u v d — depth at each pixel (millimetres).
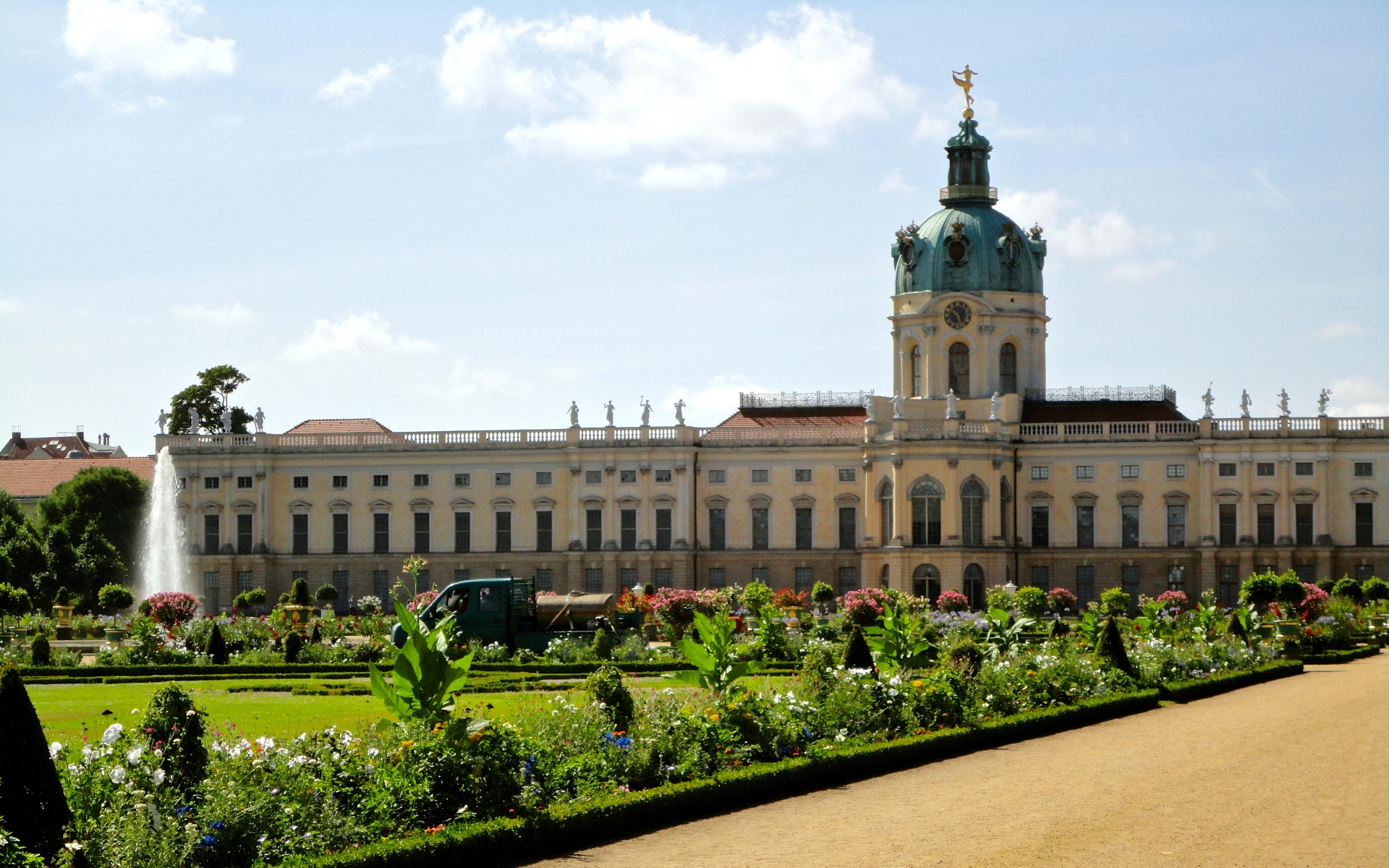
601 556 131875
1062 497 129625
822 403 139750
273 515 135750
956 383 134500
